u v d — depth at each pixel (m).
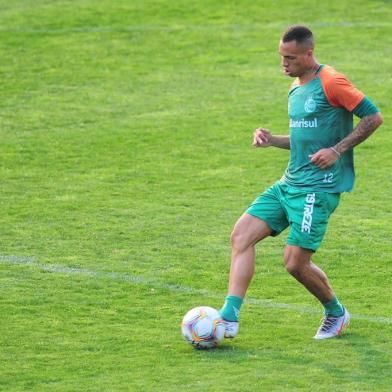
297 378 27.03
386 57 70.75
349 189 29.95
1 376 27.45
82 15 81.62
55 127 59.69
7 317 32.97
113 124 60.06
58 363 28.53
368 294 35.59
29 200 48.03
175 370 27.80
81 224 44.47
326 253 40.25
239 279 29.81
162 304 34.59
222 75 68.69
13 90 66.19
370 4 82.25
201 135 57.97
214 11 81.75
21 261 39.47
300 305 34.44
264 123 59.66
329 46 73.12
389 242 41.56
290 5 82.44
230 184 50.34
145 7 83.19
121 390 26.25
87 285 36.62
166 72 69.56
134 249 41.06
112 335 31.16
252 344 30.17
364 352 29.27
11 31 77.88
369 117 28.98
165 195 48.72
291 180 29.98
